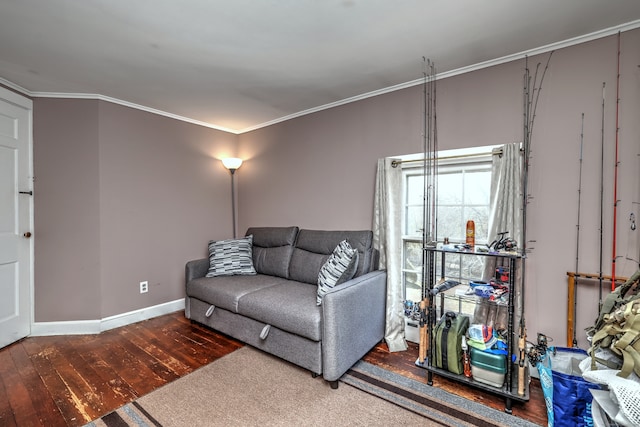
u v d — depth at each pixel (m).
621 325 1.34
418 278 2.67
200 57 2.12
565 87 1.92
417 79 2.47
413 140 2.53
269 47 1.99
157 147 3.24
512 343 1.76
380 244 2.66
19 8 1.59
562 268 1.92
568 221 1.91
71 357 2.32
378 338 2.46
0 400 1.81
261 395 1.85
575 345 1.86
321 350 1.99
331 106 3.04
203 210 3.68
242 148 3.99
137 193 3.08
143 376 2.06
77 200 2.79
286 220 3.48
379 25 1.75
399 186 2.58
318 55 2.10
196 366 2.19
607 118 1.80
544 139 1.98
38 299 2.74
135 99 2.92
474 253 1.81
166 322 3.06
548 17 1.67
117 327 2.92
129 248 3.03
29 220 2.70
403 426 1.59
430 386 1.94
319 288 2.21
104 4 1.56
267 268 3.15
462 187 2.39
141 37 1.87
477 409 1.71
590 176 1.84
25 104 2.64
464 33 1.83
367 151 2.80
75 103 2.78
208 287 2.75
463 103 2.29
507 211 2.04
